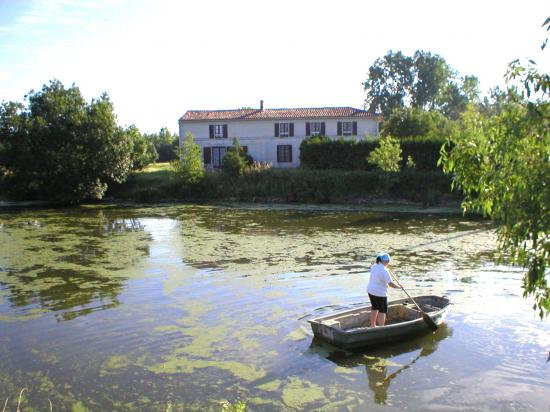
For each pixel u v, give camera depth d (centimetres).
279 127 5097
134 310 1372
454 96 7838
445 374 973
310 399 886
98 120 4312
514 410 841
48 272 1805
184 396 899
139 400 888
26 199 4556
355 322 1198
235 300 1445
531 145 572
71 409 859
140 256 2077
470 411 840
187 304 1417
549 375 961
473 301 1391
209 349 1104
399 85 7675
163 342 1145
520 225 566
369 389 920
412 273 1714
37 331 1223
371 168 4312
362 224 2914
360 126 5053
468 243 2255
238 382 951
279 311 1342
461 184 661
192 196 4391
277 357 1058
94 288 1591
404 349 1090
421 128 4812
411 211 3466
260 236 2542
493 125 620
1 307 1410
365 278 1656
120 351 1100
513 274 1675
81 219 3316
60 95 4388
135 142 4681
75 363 1041
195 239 2478
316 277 1681
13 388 937
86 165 4281
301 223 3002
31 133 4222
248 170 4397
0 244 2372
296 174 4200
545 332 1166
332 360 1041
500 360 1027
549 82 562
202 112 5397
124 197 4512
